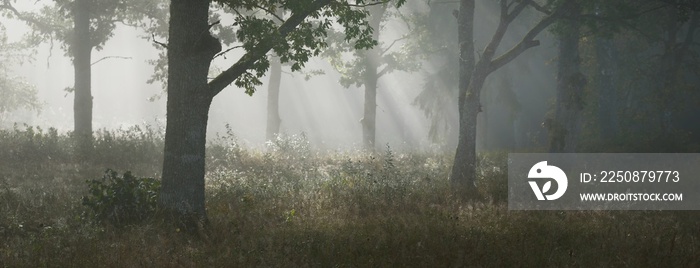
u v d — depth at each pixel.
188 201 11.12
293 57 11.80
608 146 29.33
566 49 23.42
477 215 12.66
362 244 9.47
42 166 18.88
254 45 11.47
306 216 12.60
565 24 21.22
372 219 12.20
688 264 9.05
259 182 16.36
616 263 8.96
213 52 11.16
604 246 9.96
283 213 12.75
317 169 20.70
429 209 13.53
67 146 21.70
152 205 11.39
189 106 11.07
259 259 8.63
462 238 9.96
